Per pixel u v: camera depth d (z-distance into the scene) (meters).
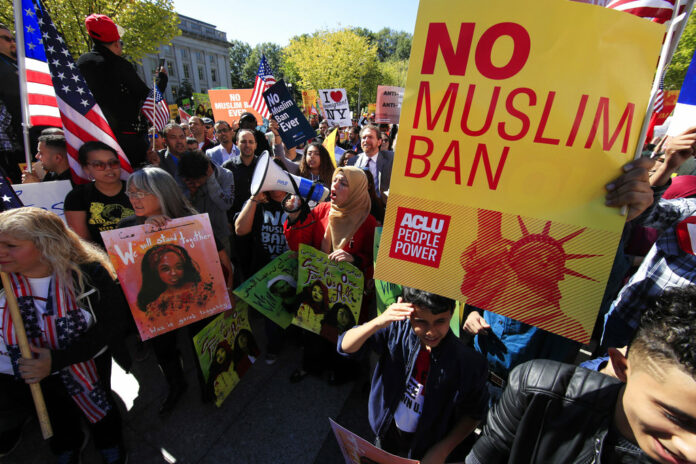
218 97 7.48
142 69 36.53
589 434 0.82
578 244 0.96
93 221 2.39
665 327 0.62
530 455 0.90
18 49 2.46
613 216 0.92
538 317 1.02
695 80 1.38
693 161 2.91
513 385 0.97
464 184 1.03
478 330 1.91
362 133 4.61
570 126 0.91
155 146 4.54
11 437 1.91
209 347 2.08
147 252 1.80
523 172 0.97
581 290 0.97
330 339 2.23
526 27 0.89
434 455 1.37
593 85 0.88
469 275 1.07
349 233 2.24
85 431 1.98
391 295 1.96
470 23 0.93
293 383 2.52
